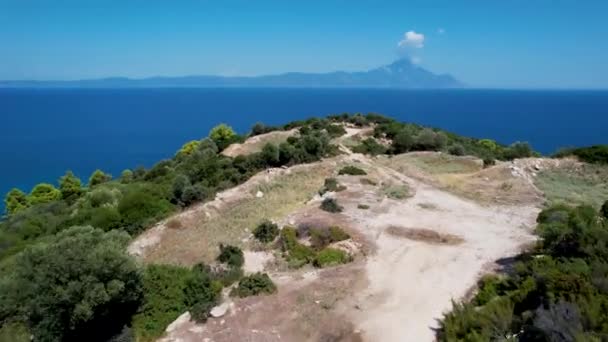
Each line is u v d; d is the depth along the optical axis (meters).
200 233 26.27
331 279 19.36
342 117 67.56
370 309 17.23
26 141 150.88
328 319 16.77
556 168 38.12
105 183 53.09
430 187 34.47
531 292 14.13
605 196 32.22
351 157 42.34
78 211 37.16
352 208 27.94
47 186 53.88
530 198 31.22
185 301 18.41
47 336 16.39
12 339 16.23
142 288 18.61
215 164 39.50
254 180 34.94
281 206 29.97
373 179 35.09
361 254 21.91
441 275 19.55
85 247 18.09
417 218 26.86
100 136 163.00
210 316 17.42
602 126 184.88
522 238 23.42
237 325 16.78
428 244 22.97
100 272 17.12
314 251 22.33
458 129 175.12
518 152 50.28
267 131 59.91
